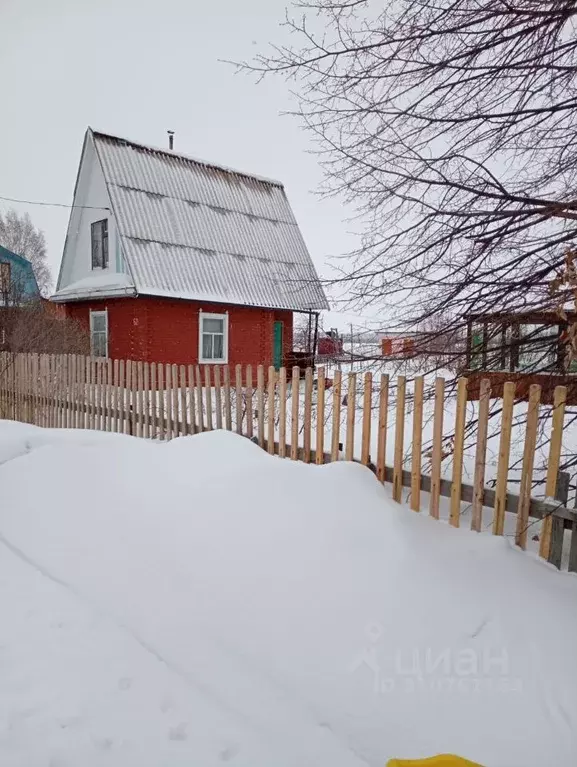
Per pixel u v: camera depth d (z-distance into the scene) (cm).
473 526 322
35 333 1492
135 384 667
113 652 228
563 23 355
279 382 462
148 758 174
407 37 375
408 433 629
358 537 289
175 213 1591
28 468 436
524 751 177
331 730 185
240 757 173
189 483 379
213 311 1597
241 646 229
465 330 423
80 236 1723
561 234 384
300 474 347
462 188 387
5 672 216
